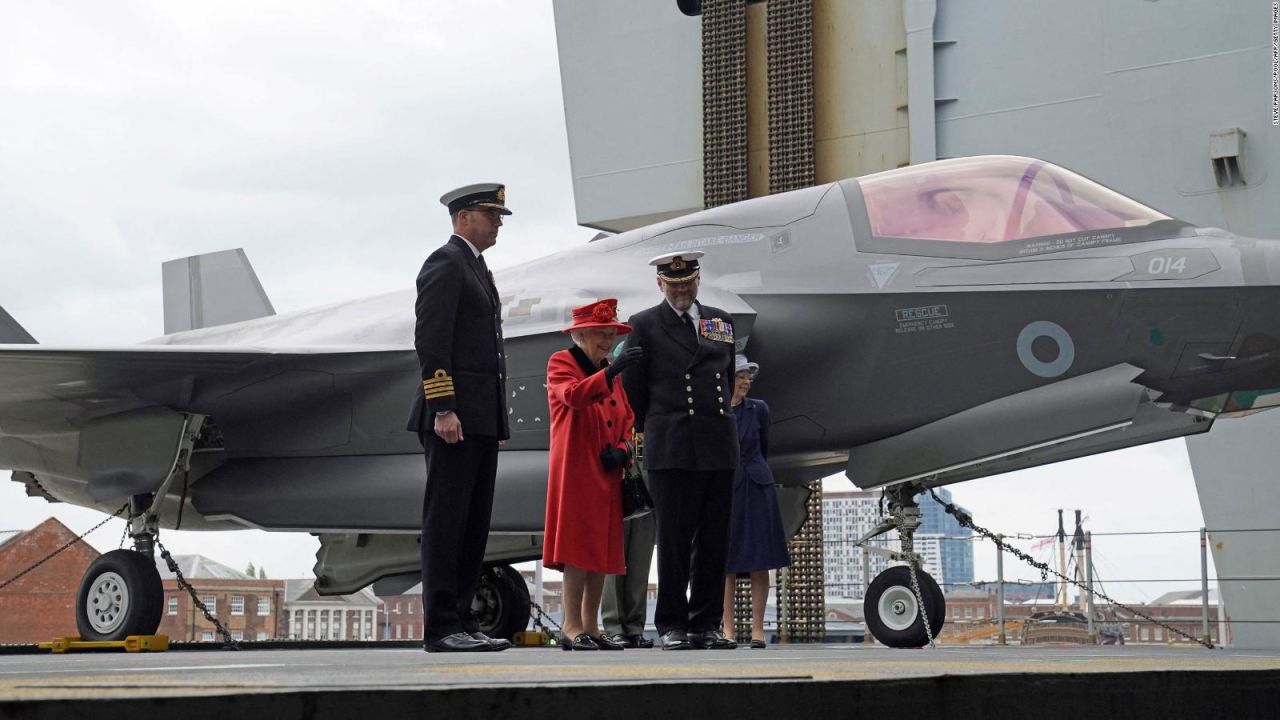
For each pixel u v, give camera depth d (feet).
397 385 43.86
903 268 36.83
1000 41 71.46
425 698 7.11
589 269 42.60
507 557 44.80
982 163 38.52
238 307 68.85
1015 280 35.40
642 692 8.22
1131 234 35.29
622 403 28.48
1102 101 68.44
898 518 37.40
